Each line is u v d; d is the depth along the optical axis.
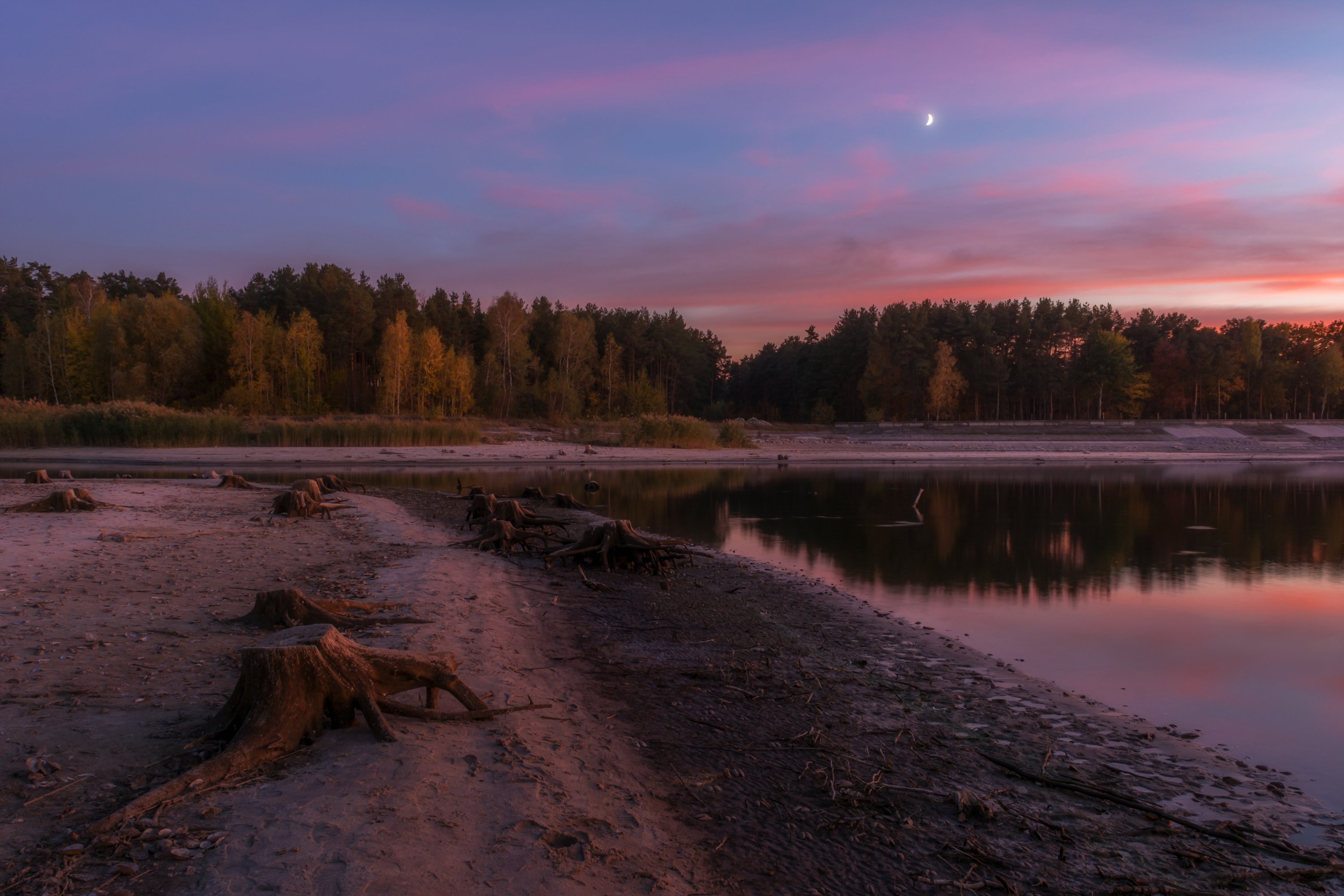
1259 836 4.62
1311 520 21.42
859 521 20.53
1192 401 100.44
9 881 3.24
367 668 5.05
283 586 9.38
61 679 5.70
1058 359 95.69
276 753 4.48
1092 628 9.91
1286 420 94.31
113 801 3.98
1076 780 5.34
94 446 43.28
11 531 12.59
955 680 7.67
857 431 87.69
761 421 98.56
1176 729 6.50
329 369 82.69
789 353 129.88
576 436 59.81
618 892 3.55
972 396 98.69
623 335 106.56
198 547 12.09
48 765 4.29
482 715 5.42
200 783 4.08
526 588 10.49
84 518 14.62
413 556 12.16
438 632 7.59
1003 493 28.77
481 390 85.38
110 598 8.28
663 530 18.70
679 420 55.03
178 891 3.23
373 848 3.62
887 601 11.39
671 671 7.34
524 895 3.40
